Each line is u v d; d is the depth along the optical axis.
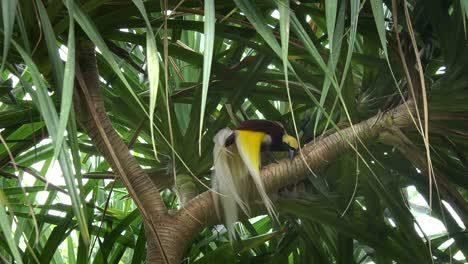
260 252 5.98
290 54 4.48
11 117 4.72
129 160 4.12
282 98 4.97
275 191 4.32
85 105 3.98
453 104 4.36
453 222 4.85
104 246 5.11
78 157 2.61
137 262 5.11
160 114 5.09
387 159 4.87
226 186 4.21
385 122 4.29
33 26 3.58
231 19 4.21
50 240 4.78
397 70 4.58
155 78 2.36
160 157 5.65
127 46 6.15
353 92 4.46
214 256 5.07
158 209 4.11
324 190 4.63
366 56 4.55
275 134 4.85
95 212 5.82
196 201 4.18
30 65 2.51
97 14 3.97
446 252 5.69
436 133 4.69
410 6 4.78
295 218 5.25
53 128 2.33
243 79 4.65
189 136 5.05
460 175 4.81
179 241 4.05
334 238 5.32
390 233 4.87
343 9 3.06
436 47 4.65
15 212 5.21
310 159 4.21
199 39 6.59
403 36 4.42
